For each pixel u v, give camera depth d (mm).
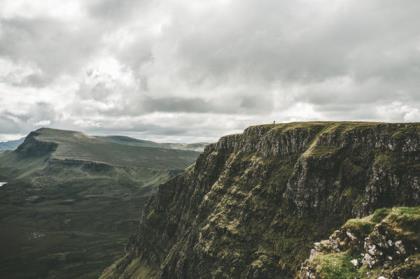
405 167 124938
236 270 155500
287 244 144250
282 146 178000
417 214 39688
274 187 167500
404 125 133750
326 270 41938
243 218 171750
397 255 37969
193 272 182250
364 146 142125
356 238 44094
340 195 139125
